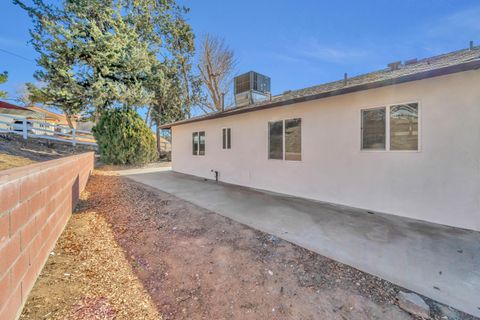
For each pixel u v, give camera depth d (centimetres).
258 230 339
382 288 203
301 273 227
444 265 241
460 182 351
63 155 1111
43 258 219
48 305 172
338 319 168
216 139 836
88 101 1288
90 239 297
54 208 265
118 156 1170
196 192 616
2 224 138
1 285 135
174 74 1641
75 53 1195
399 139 409
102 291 195
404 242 298
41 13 1191
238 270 233
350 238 312
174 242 297
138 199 518
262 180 661
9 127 1293
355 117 465
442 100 363
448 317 169
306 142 549
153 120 1706
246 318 170
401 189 409
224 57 1741
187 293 198
